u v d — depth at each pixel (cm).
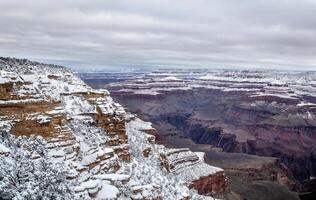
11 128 4972
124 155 6862
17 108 5175
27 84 5631
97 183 4825
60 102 6134
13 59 7044
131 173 6166
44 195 3953
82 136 6156
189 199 6612
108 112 7069
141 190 5259
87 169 5291
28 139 5003
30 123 5184
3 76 5350
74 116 6494
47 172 4488
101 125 6875
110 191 4900
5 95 5162
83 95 7056
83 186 4612
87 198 4481
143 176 6347
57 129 5453
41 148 4991
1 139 4659
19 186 3862
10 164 4134
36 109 5388
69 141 5469
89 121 6662
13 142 4741
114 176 5275
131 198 5084
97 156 5684
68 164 4988
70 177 4716
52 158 4972
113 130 7044
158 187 5919
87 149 5778
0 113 5006
